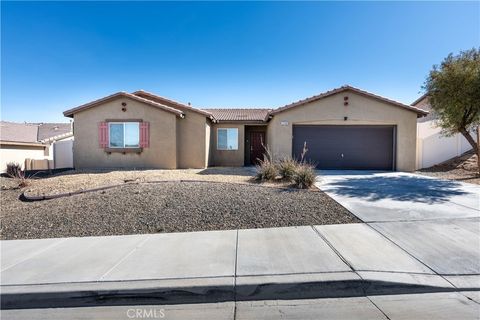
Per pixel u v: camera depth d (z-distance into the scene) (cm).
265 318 323
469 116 1259
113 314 343
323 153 1554
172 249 491
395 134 1520
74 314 345
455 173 1361
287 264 421
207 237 546
